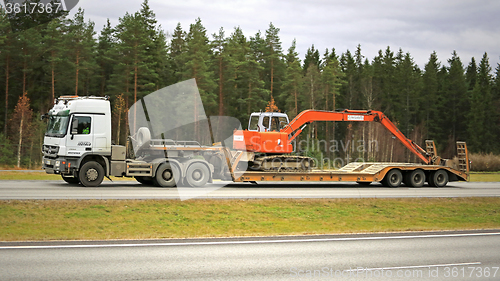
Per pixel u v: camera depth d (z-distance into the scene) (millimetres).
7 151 41938
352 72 83000
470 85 104000
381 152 61750
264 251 8094
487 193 19484
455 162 24203
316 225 12055
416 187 21828
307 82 65000
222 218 12492
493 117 83438
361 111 22422
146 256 7492
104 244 8414
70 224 10742
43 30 50656
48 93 53906
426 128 77750
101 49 56000
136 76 45781
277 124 20516
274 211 13625
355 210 14570
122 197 13945
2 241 8516
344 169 22078
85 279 6059
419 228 11375
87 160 17047
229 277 6328
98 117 16922
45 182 19125
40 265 6723
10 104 52125
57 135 16672
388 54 99875
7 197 13203
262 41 66812
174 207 13234
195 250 8062
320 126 66188
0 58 49344
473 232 10602
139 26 47594
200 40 49125
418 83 80188
